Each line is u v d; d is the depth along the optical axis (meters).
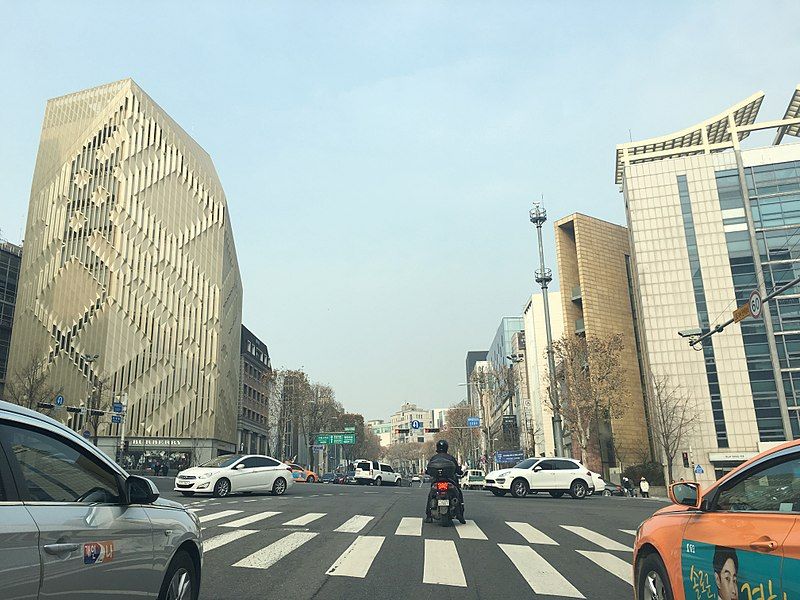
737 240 57.06
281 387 82.94
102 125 75.50
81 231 73.06
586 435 49.97
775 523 3.61
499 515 15.33
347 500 19.41
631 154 65.50
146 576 4.27
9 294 79.56
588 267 71.50
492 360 127.69
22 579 3.12
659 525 4.88
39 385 50.06
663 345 57.06
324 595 6.59
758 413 53.22
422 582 7.30
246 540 10.18
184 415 72.31
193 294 76.31
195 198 79.50
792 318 54.12
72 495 3.81
